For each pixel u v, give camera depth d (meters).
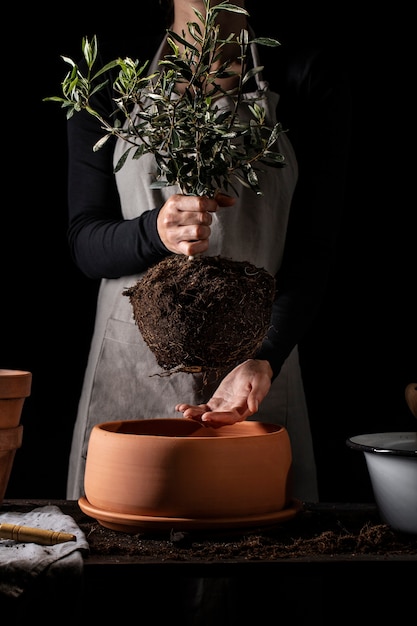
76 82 1.22
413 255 2.40
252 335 1.23
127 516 1.14
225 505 1.14
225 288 1.19
